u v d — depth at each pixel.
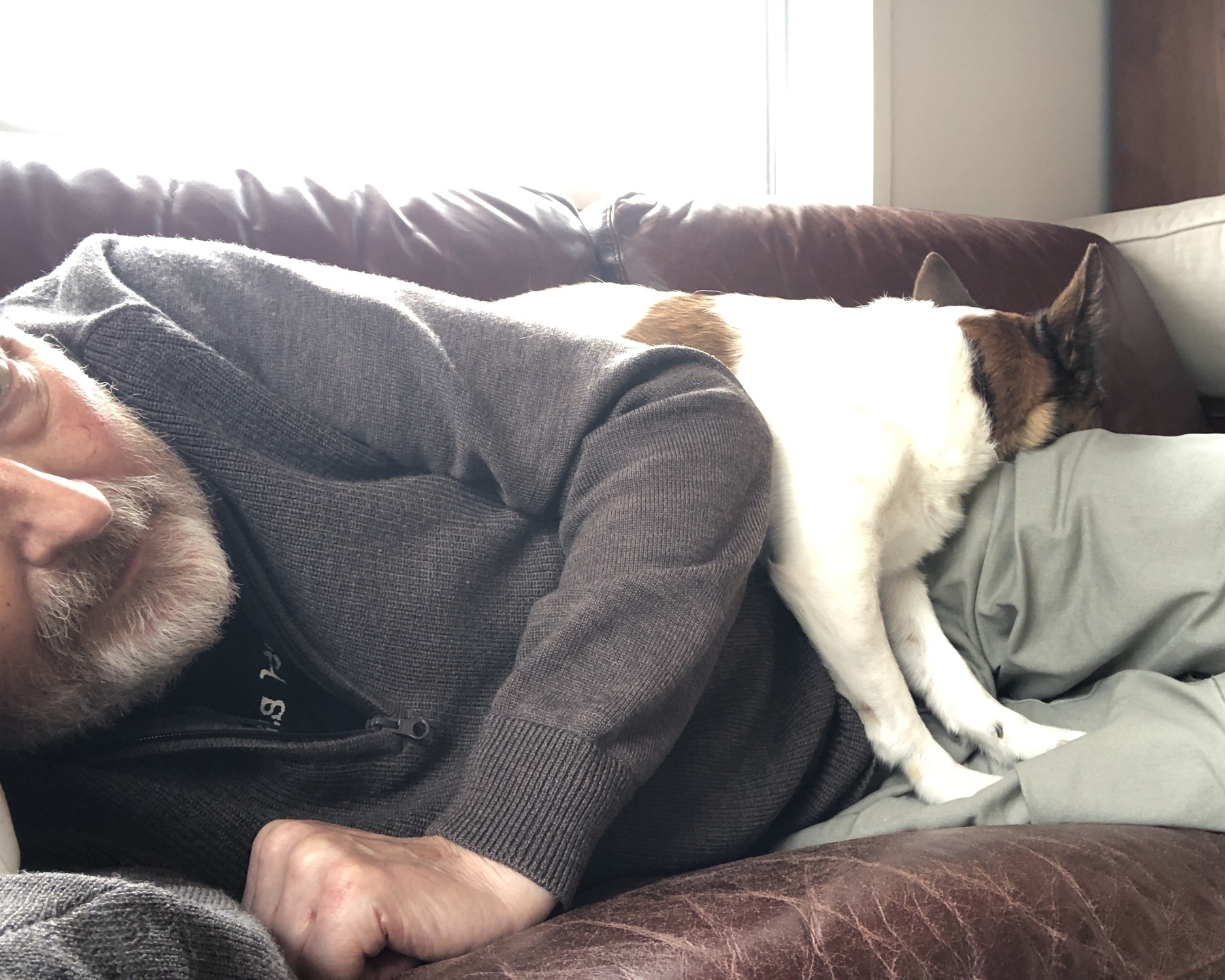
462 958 0.59
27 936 0.37
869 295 1.86
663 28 2.71
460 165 2.35
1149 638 1.13
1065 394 1.36
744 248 1.79
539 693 0.74
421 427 0.88
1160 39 2.95
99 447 0.74
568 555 0.85
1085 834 0.77
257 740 0.76
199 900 0.55
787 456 1.18
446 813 0.72
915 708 1.15
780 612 1.17
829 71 2.70
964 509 1.29
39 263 1.21
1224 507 1.07
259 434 0.84
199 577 0.75
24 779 0.71
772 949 0.54
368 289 0.93
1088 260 1.41
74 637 0.68
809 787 1.09
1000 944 0.58
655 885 0.72
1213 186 2.83
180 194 1.35
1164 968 0.62
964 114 2.81
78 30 1.85
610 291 1.46
